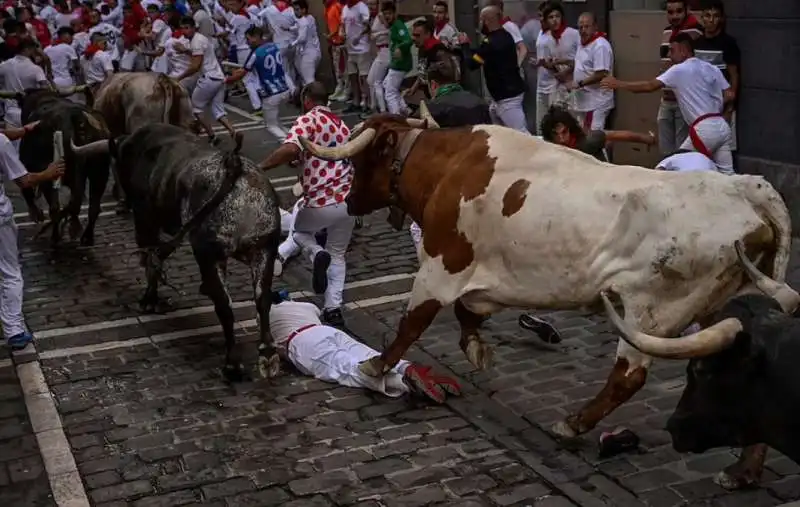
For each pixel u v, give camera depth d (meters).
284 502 5.29
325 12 18.94
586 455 5.59
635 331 3.59
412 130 6.22
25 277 9.76
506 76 12.03
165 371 7.21
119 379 7.11
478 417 6.16
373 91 16.38
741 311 3.65
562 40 11.96
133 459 5.88
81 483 5.62
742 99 9.80
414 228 8.05
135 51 19.05
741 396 3.56
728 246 4.89
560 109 6.75
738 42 9.76
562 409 6.21
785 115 9.41
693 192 5.00
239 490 5.45
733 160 10.02
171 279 9.45
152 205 7.49
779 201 4.93
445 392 6.46
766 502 4.99
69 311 8.67
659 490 5.17
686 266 4.96
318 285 7.66
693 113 9.11
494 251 5.70
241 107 19.98
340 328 7.83
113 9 22.14
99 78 16.94
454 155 5.95
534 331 7.29
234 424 6.27
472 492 5.29
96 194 10.62
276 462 5.74
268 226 6.73
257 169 6.88
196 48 14.45
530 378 6.72
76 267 10.04
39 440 6.19
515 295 5.65
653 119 11.29
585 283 5.27
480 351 6.29
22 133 7.99
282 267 8.90
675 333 5.12
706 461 5.45
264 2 20.83
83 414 6.55
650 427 5.89
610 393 5.41
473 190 5.72
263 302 6.75
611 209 5.18
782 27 9.26
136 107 11.80
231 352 6.93
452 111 7.60
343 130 7.58
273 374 6.79
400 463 5.65
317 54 18.81
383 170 6.29
